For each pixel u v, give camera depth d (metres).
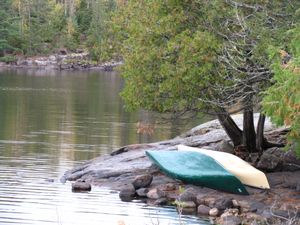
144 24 19.06
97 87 65.62
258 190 18.00
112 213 16.14
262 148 21.95
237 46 17.27
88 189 18.72
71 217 15.63
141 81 19.19
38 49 109.88
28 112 40.91
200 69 17.00
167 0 18.38
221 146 22.19
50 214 15.82
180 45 17.27
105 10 109.69
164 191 18.14
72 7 121.44
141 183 18.44
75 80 75.50
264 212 15.95
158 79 19.02
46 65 106.50
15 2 113.06
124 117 39.72
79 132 32.09
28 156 24.20
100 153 25.47
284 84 10.45
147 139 30.45
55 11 120.19
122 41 21.73
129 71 19.45
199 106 18.66
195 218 15.82
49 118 37.97
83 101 49.84
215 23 17.59
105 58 22.33
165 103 19.06
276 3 16.97
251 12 17.34
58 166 22.28
